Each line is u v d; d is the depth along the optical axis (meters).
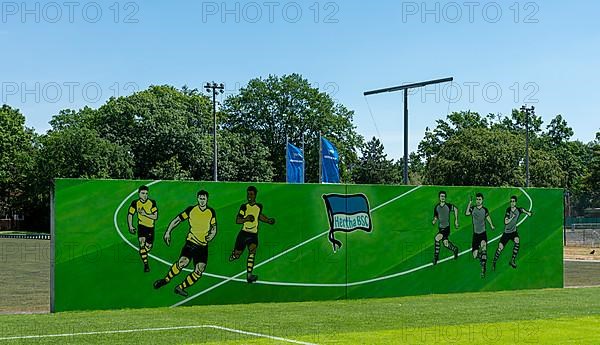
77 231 17.52
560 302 19.88
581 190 101.69
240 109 83.75
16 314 16.98
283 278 19.98
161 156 77.69
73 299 17.44
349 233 20.98
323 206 20.62
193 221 18.89
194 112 82.50
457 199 22.94
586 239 64.62
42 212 92.69
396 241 21.73
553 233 24.83
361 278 21.09
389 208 21.66
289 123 81.69
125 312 17.42
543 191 24.67
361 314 17.14
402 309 18.22
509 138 76.19
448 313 17.34
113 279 17.88
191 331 14.29
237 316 16.75
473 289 23.09
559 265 24.91
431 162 79.00
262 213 19.78
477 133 76.44
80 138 76.50
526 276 24.20
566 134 116.00
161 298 18.42
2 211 96.88
